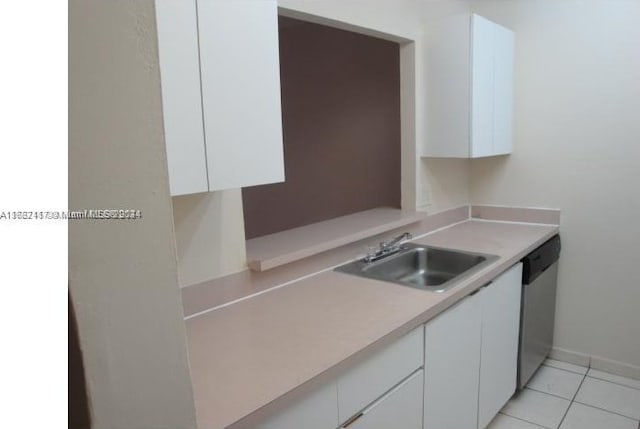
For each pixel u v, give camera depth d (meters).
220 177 1.26
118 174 0.57
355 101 3.23
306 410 1.17
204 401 1.05
